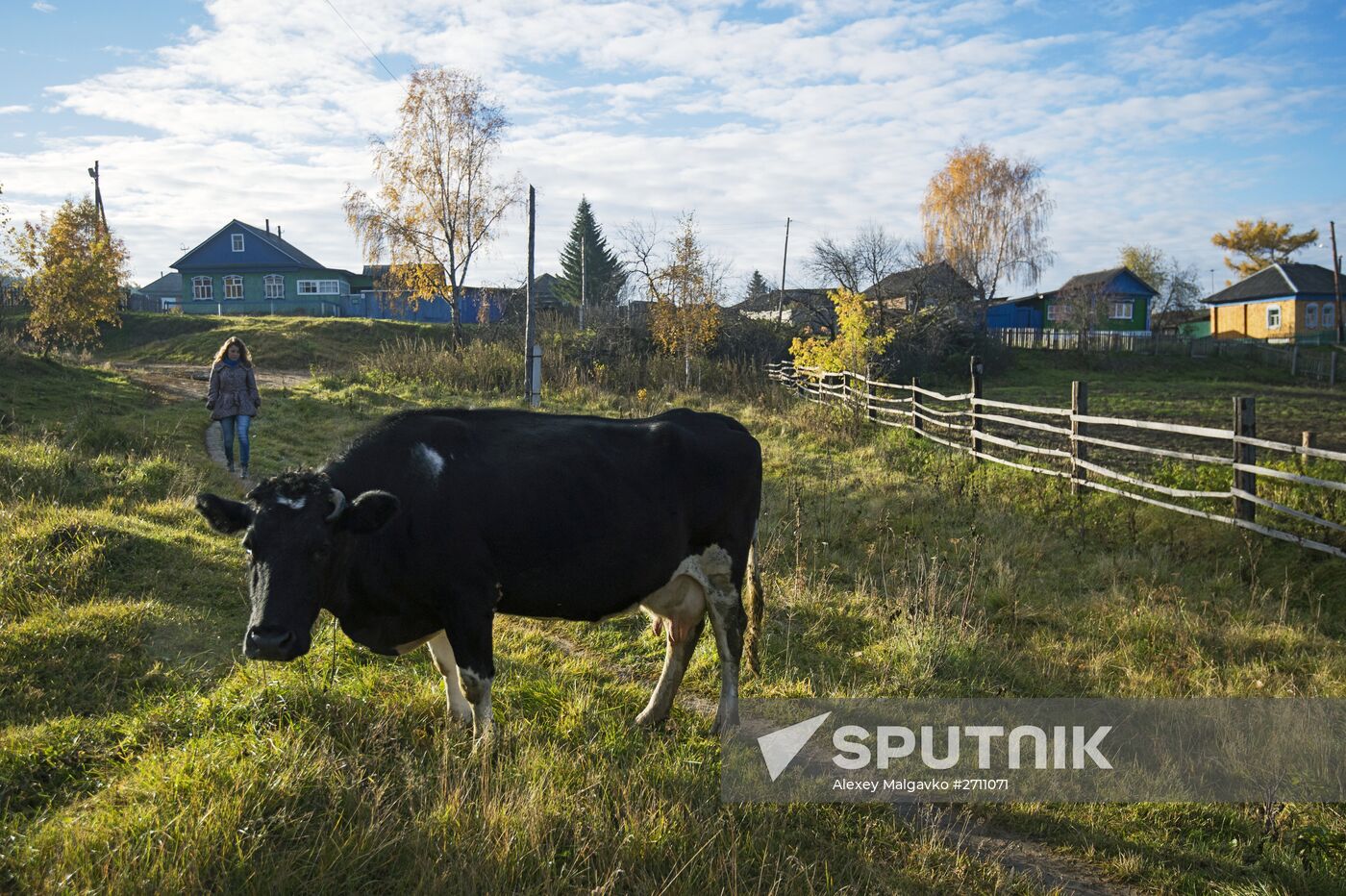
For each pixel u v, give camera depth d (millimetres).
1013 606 7852
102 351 37219
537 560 5070
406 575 4770
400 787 4250
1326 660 6645
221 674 5723
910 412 18062
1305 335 58062
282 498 4266
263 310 57438
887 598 7902
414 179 34875
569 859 3863
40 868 3393
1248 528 9438
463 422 5234
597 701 5734
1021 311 63156
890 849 4312
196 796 3797
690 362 28750
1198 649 6855
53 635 5758
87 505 9234
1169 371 46719
